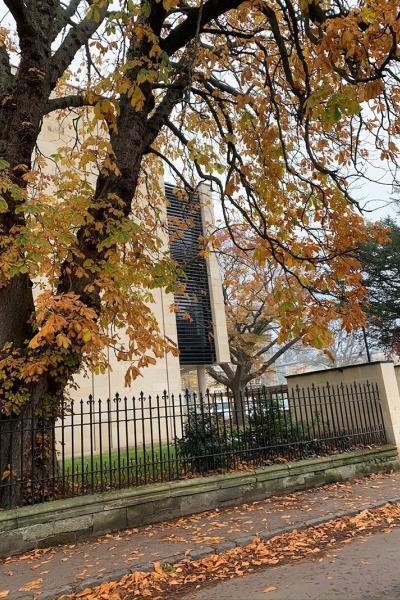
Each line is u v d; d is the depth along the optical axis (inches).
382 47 234.8
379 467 388.8
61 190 266.7
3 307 270.4
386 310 853.8
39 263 281.4
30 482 251.8
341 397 441.7
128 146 310.3
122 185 303.4
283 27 360.5
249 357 1018.7
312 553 211.8
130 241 288.5
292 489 330.6
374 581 172.1
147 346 272.8
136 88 246.4
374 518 260.7
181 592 178.9
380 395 420.5
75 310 235.6
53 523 240.5
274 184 327.0
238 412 354.3
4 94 304.8
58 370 272.8
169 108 350.0
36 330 280.7
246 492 307.4
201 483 291.9
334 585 171.6
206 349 785.6
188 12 328.5
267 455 344.2
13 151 280.4
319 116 203.5
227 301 939.3
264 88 369.7
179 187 467.2
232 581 185.6
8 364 248.4
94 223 269.4
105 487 272.4
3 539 227.6
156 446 514.0
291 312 263.6
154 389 665.0
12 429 248.5
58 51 315.6
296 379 484.4
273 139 319.3
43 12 301.0
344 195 327.6
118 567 202.2
